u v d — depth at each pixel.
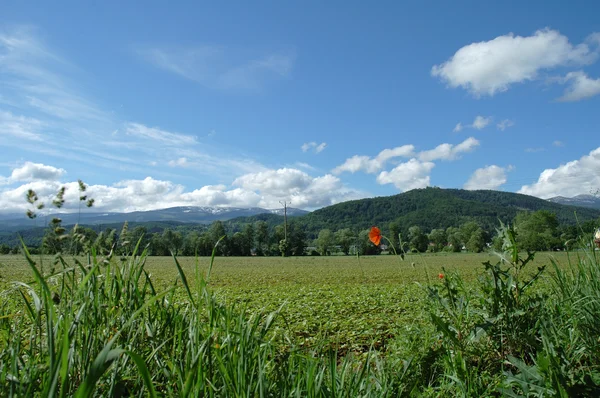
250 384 1.94
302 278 19.78
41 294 1.96
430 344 3.40
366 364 2.55
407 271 21.94
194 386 1.92
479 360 2.96
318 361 2.39
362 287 13.39
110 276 2.38
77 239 2.21
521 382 2.36
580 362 2.91
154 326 2.40
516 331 2.99
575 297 3.23
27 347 2.42
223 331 2.34
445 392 2.73
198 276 2.27
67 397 1.74
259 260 48.50
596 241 3.71
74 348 1.86
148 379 1.35
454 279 3.62
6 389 1.66
